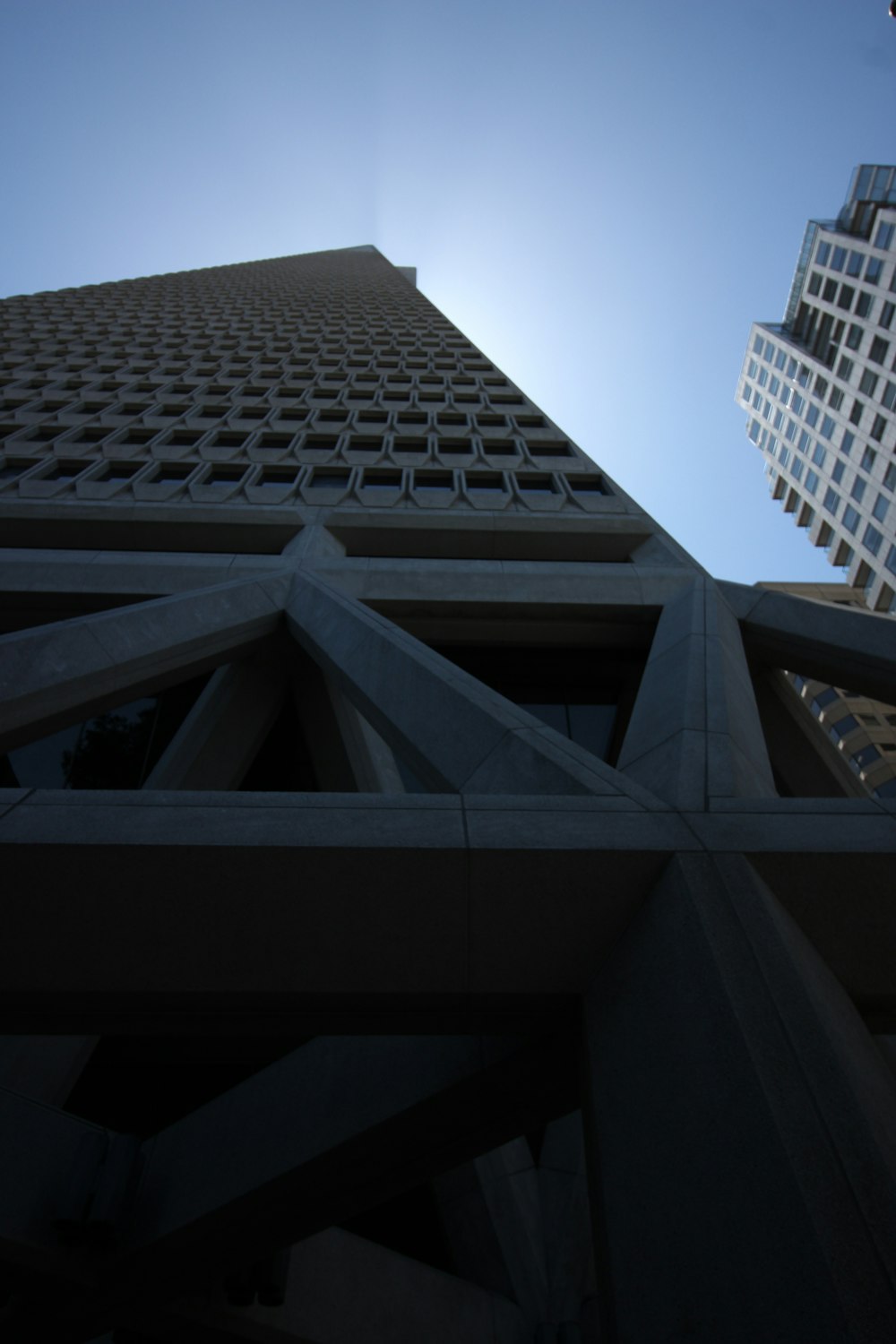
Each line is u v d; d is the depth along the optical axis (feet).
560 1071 19.93
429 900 17.44
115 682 31.91
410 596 44.27
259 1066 33.91
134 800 19.16
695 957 15.44
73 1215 24.30
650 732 27.25
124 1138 26.84
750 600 43.50
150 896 17.16
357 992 17.12
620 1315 13.00
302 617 39.24
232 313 157.69
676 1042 14.79
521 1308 31.40
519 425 87.71
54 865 17.16
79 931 17.03
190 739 40.42
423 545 56.34
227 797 19.51
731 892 16.63
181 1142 27.17
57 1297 26.81
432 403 94.53
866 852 17.71
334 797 19.81
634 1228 13.62
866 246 191.52
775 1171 12.11
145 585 45.11
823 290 215.92
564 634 46.29
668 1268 12.73
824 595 203.92
